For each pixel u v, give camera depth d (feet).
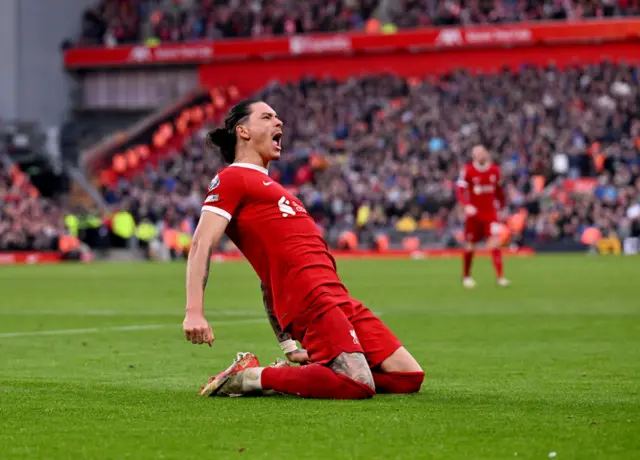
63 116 233.76
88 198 201.36
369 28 223.10
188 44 226.99
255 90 228.84
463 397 28.55
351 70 223.10
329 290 28.50
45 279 110.73
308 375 27.84
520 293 81.87
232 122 29.60
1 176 183.52
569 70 200.95
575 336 50.29
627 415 24.98
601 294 79.77
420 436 22.09
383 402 27.35
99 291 89.97
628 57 207.51
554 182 179.11
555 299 75.51
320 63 224.74
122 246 177.58
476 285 92.63
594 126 185.98
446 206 175.63
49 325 58.18
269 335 51.80
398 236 173.47
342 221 176.55
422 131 194.18
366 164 189.37
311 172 189.37
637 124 183.62
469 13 216.33
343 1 229.25
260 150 29.53
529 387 31.58
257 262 29.22
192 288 28.19
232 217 29.07
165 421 24.20
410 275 110.83
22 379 34.01
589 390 30.78
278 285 28.76
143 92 234.79
